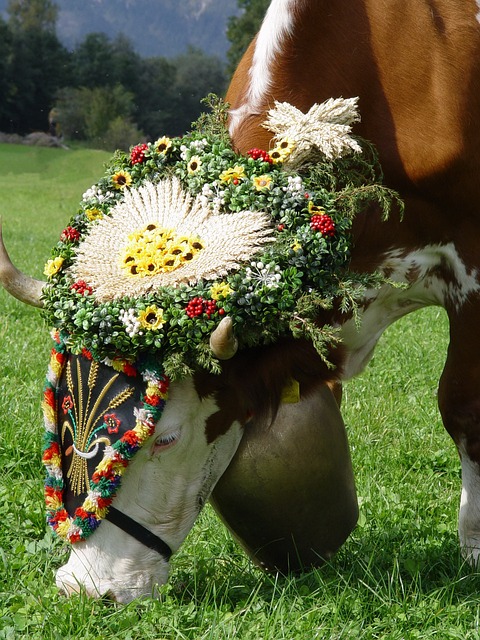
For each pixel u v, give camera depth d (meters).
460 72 3.80
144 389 3.25
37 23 76.00
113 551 3.38
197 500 3.50
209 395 3.37
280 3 3.83
